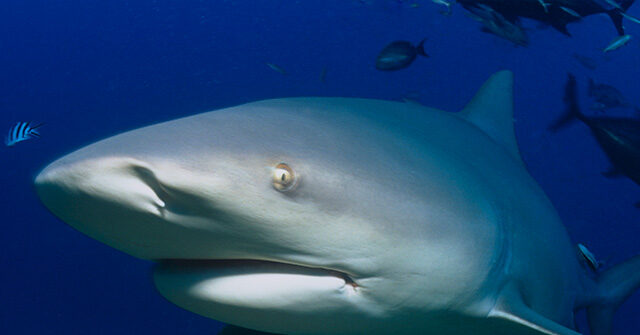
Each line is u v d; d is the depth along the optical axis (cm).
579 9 661
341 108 237
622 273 404
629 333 1958
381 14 3997
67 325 1670
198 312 191
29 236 2227
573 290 333
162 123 171
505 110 370
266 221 158
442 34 4250
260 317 184
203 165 146
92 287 1767
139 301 1692
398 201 195
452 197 220
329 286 183
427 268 200
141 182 140
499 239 240
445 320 226
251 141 167
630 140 591
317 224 169
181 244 159
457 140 282
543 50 4009
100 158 137
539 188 331
